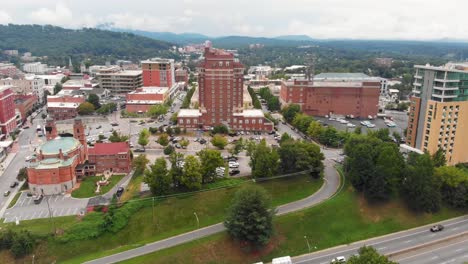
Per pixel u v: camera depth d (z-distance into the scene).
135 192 137.62
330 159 172.50
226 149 190.88
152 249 109.12
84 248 111.62
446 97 149.12
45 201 135.50
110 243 114.38
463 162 162.00
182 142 191.00
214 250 107.56
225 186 138.62
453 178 128.00
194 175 133.62
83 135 166.75
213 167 140.50
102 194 140.12
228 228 108.69
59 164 142.50
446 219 124.19
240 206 107.00
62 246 110.75
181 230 118.44
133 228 119.12
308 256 106.88
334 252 108.19
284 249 109.62
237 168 157.00
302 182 142.62
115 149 162.50
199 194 133.38
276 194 135.12
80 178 153.25
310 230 116.25
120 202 130.75
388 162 126.75
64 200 136.25
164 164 134.75
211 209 126.44
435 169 131.50
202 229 118.19
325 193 136.38
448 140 155.62
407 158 146.88
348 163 144.38
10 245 108.25
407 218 122.88
